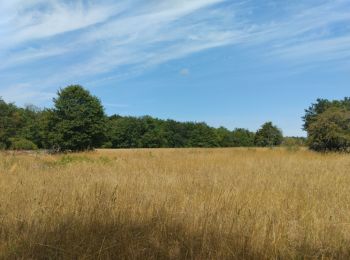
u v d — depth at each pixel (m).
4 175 10.70
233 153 23.88
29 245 5.00
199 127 113.62
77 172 11.78
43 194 7.49
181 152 24.81
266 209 6.79
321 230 5.76
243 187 8.91
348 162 16.86
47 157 17.08
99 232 5.49
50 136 49.47
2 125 63.09
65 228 5.61
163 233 5.53
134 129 106.44
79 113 49.72
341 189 9.09
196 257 4.80
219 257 4.80
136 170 12.99
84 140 49.94
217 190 8.43
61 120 50.22
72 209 6.43
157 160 17.31
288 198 7.71
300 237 5.48
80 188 8.19
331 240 5.45
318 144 28.48
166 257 4.89
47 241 5.17
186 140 112.75
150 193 7.82
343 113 28.03
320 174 11.65
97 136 51.94
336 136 27.03
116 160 17.27
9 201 7.19
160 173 11.91
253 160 18.22
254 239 5.27
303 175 11.62
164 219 5.99
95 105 51.41
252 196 7.74
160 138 107.94
